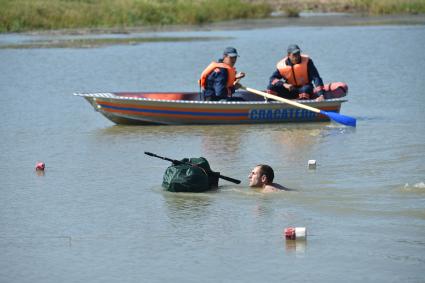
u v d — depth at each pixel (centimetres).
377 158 3641
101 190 3167
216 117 4566
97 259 2409
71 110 5066
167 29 10812
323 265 2322
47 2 11481
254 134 4303
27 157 3769
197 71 6800
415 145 3900
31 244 2548
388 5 12606
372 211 2811
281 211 2834
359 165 3512
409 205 2875
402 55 7625
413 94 5512
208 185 3138
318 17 12156
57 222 2766
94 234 2633
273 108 4597
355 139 4094
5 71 6888
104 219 2789
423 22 10950
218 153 3819
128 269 2323
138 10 11550
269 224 2695
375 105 5122
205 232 2628
